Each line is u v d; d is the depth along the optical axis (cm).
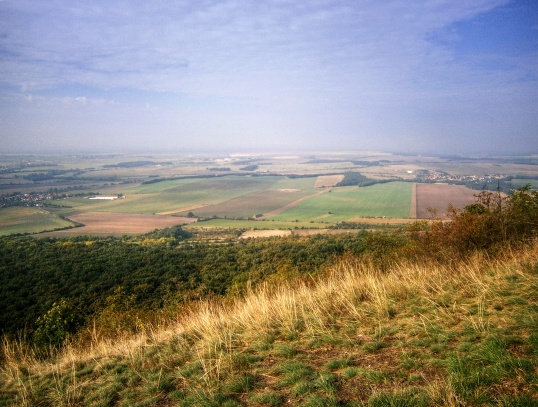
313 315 502
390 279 607
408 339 402
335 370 362
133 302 1925
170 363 455
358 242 3011
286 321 503
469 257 698
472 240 762
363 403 297
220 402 340
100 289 2223
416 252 852
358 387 324
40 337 1121
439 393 285
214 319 568
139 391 403
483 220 774
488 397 272
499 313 414
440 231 838
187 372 417
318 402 303
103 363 493
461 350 351
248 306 588
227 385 366
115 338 724
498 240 742
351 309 512
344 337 434
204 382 382
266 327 501
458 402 270
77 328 1255
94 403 389
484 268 602
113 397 402
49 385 454
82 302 1992
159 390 393
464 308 444
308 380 348
